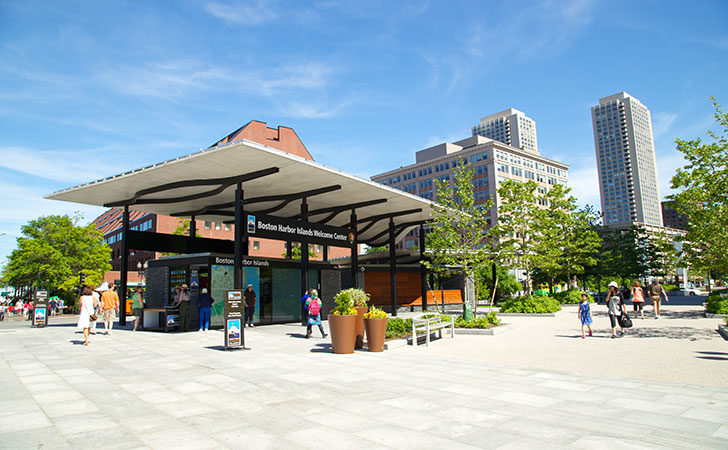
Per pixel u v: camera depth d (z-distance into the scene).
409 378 7.91
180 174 16.91
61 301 41.41
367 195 22.05
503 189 28.89
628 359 9.70
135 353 11.37
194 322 18.84
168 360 10.16
